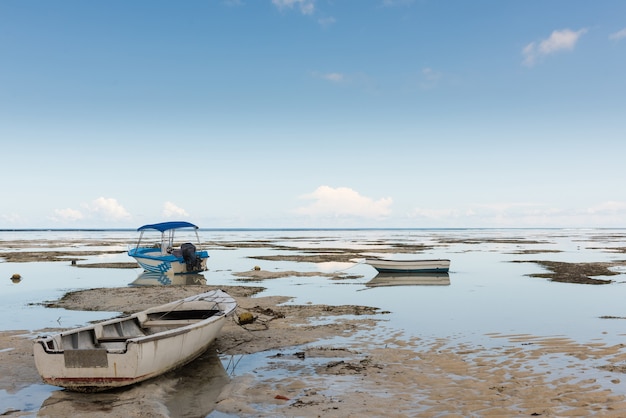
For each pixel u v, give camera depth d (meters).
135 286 23.42
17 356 10.53
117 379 8.14
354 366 9.77
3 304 18.00
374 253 49.34
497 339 12.13
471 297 19.59
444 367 9.62
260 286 23.17
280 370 9.62
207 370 9.66
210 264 36.19
